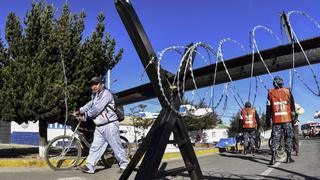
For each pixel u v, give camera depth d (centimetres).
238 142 2052
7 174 945
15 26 1285
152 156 616
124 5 610
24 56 1280
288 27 596
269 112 1178
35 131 3681
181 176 915
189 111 648
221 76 639
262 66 616
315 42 586
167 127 632
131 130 3278
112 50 1403
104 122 956
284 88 1150
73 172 989
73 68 1320
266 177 947
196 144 2736
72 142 1045
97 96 960
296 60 596
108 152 1116
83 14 1358
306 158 1389
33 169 1030
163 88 632
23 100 1230
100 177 924
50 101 1234
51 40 1287
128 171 647
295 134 1494
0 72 1253
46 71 1262
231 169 1121
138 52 630
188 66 642
